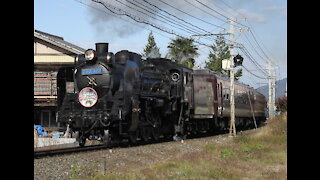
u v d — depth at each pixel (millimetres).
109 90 14188
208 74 24219
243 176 9797
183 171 9922
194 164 11195
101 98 14203
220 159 12562
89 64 14539
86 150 13508
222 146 16469
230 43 25266
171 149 14945
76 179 8500
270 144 17938
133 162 11375
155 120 17375
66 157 11352
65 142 19031
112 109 14070
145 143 16531
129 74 14719
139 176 9094
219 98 25875
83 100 14320
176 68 19719
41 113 31000
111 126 14156
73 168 9273
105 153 12500
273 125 23016
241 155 13727
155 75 17672
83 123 14172
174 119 19594
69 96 14789
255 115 38469
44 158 11125
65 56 31453
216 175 9625
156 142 17547
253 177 9727
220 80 26766
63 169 9680
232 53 25297
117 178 8617
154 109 17375
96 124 14008
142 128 16250
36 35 31094
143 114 16234
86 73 14477
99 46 14703
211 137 22828
